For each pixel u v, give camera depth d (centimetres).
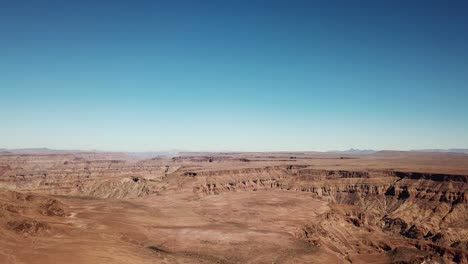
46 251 9469
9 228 11200
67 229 12006
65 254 9369
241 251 11756
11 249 9306
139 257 10125
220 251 11700
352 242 16012
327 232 16175
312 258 11819
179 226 14575
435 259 14288
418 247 15738
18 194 16400
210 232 13625
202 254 11312
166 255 10775
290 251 11994
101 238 11781
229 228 14412
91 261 9088
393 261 13888
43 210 14812
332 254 12669
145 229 13650
